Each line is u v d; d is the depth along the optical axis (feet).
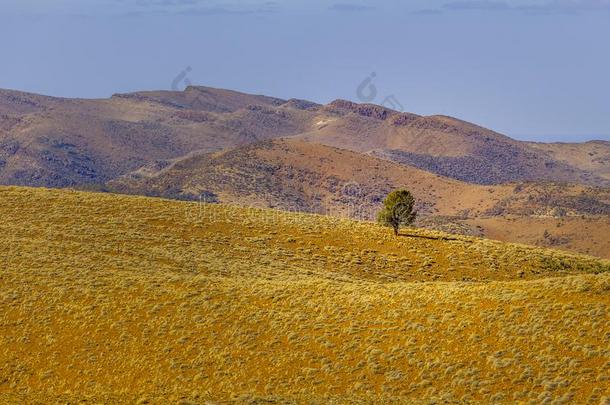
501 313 248.32
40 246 355.77
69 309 275.59
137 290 294.25
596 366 214.28
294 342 249.55
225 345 251.39
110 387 231.09
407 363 231.09
